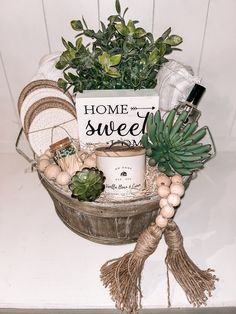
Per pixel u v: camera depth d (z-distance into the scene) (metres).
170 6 0.53
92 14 0.54
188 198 0.60
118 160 0.42
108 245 0.51
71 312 0.46
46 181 0.46
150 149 0.46
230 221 0.56
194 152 0.44
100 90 0.46
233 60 0.58
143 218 0.46
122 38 0.46
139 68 0.45
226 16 0.54
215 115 0.66
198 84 0.48
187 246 0.52
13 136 0.69
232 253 0.51
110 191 0.44
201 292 0.44
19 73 0.60
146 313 0.46
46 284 0.46
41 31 0.56
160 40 0.45
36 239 0.52
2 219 0.56
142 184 0.45
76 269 0.48
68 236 0.53
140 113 0.46
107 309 0.45
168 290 0.45
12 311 0.46
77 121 0.49
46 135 0.52
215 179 0.65
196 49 0.58
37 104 0.50
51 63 0.52
